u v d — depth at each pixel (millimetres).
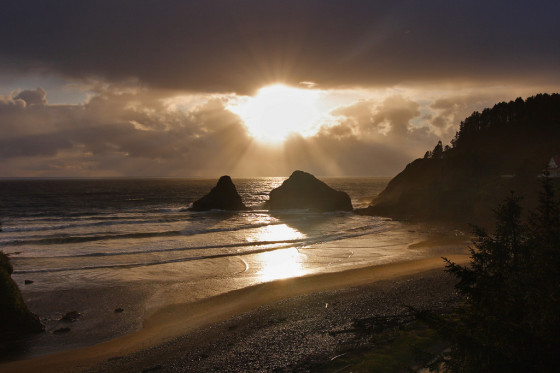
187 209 78125
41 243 40375
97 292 23766
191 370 13453
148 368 13953
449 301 19531
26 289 24078
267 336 16188
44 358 15359
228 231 50188
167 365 14086
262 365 13305
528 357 6633
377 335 14945
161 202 101000
